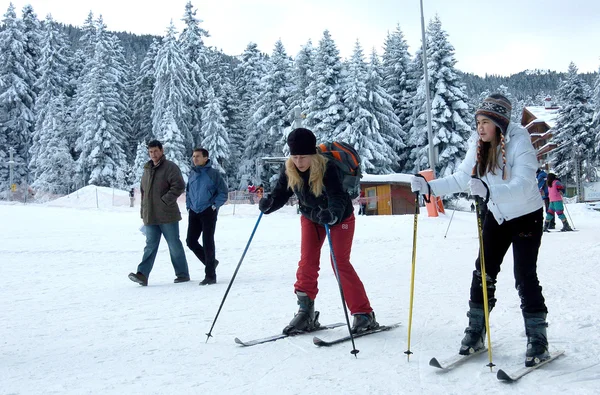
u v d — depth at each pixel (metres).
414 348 3.52
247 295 5.82
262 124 45.88
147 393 2.80
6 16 50.22
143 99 51.22
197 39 52.25
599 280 5.95
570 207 23.98
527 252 3.18
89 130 44.16
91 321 4.71
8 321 4.75
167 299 5.76
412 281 3.33
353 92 37.56
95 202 32.84
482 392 2.66
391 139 39.72
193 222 7.09
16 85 49.16
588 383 2.76
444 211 19.08
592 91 43.62
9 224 17.73
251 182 47.56
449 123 37.62
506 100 3.20
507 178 3.19
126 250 10.92
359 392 2.71
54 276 7.82
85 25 58.91
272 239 12.34
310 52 44.41
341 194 3.73
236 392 2.77
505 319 4.27
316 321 4.13
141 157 44.03
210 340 3.92
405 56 44.25
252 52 57.22
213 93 46.16
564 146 41.25
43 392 2.85
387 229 14.38
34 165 46.66
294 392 2.75
